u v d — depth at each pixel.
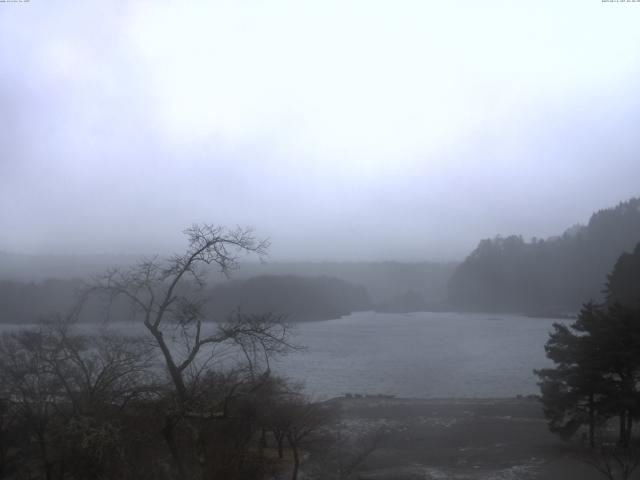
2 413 21.86
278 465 28.41
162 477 18.19
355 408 45.84
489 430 38.44
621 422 31.69
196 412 17.45
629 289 58.97
